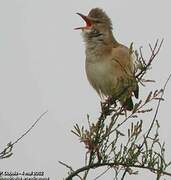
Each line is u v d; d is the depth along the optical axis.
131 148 11.16
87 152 11.31
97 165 11.23
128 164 11.15
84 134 11.49
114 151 11.23
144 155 11.09
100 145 11.30
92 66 17.67
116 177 10.77
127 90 12.81
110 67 17.23
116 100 13.00
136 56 11.63
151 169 11.05
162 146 10.99
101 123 11.68
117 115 11.53
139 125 11.23
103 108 12.41
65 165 11.13
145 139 11.04
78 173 11.09
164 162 10.95
